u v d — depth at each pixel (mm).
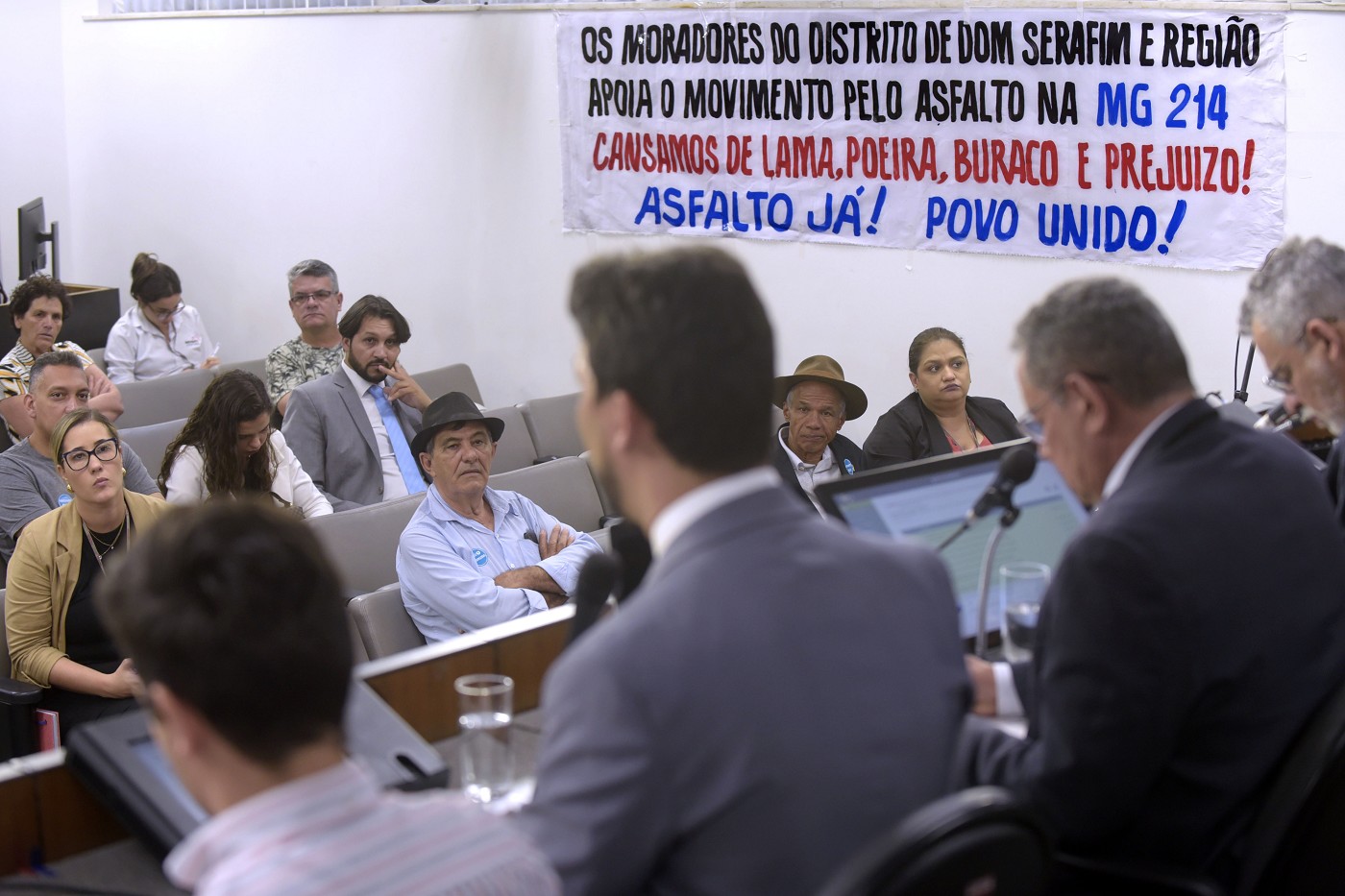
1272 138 3730
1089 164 4043
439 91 5621
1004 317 4285
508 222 5516
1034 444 1730
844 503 1608
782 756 870
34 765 1201
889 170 4430
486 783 1266
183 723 801
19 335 4984
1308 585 1310
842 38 4430
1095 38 3953
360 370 4266
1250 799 1327
